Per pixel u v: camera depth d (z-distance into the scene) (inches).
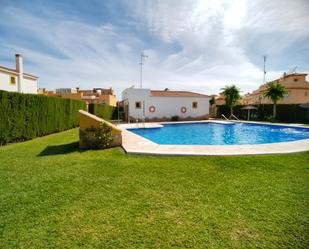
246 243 96.3
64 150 311.7
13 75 908.6
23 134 413.1
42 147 338.3
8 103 370.3
